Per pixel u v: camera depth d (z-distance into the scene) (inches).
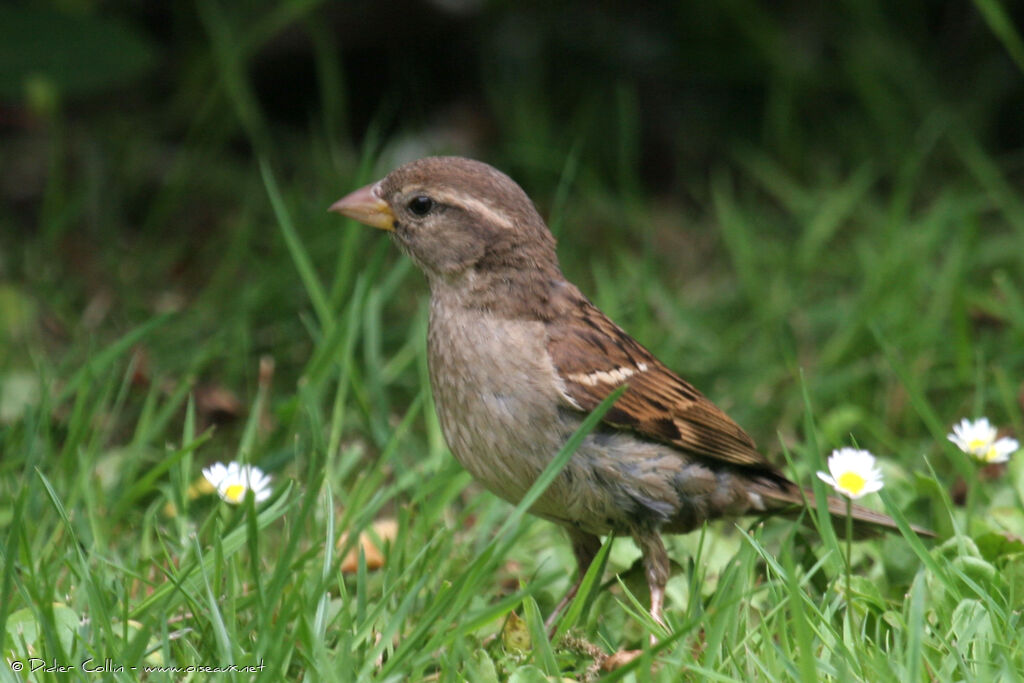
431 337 301.9
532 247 300.2
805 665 218.5
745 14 621.3
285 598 270.7
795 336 461.7
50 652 233.6
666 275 537.3
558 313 297.9
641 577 298.7
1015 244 499.2
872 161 572.4
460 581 250.5
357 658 255.0
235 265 489.1
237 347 431.2
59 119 590.6
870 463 273.4
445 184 300.8
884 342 353.7
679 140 631.2
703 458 303.0
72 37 496.4
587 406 285.3
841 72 631.2
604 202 572.1
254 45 592.7
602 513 292.4
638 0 641.0
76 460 325.7
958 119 595.2
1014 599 267.9
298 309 457.4
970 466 313.9
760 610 263.9
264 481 298.0
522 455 288.8
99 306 478.3
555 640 263.4
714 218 582.2
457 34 631.2
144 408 374.6
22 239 541.6
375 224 310.0
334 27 603.5
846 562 262.2
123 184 574.2
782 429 409.4
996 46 631.2
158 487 325.7
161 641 247.1
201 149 588.1
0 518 312.3
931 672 237.9
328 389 413.7
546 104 629.6
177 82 617.6
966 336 414.6
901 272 458.9
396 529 335.0
